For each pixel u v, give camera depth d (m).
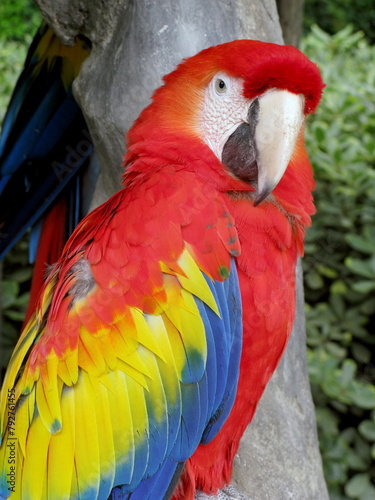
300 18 3.38
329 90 4.37
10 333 3.77
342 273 3.84
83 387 1.68
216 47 1.85
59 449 1.69
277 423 2.28
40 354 1.73
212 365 1.74
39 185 2.75
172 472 1.76
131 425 1.69
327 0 9.32
